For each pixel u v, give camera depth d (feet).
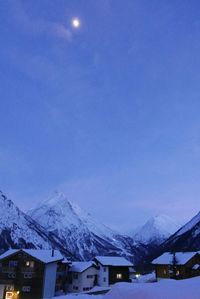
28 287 196.03
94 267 236.43
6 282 198.29
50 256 211.82
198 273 209.36
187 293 43.34
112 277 236.22
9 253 209.67
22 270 199.72
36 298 193.06
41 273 197.57
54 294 205.57
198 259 220.64
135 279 259.39
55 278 209.36
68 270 237.86
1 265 204.54
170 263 221.87
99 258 244.83
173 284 49.06
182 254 230.89
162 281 53.52
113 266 239.09
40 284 195.52
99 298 95.76
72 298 97.91
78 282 226.79
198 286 46.57
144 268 456.86
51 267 206.59
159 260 234.79
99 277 233.76
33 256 201.26
